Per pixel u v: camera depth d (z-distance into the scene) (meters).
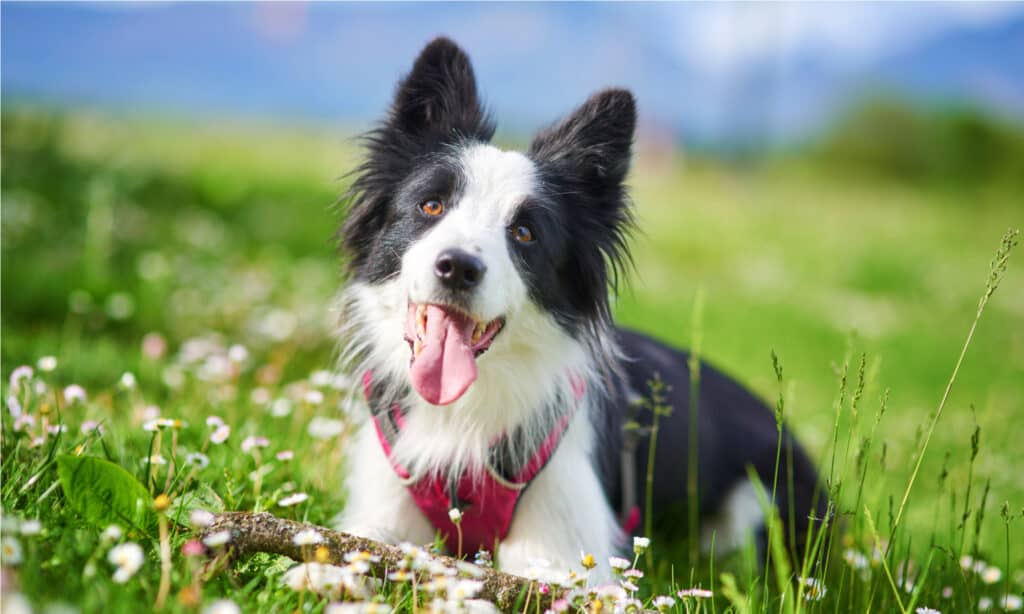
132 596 2.09
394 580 2.28
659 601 2.28
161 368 4.66
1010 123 39.88
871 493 3.56
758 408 4.05
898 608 2.70
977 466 5.02
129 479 2.38
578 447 3.07
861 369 2.52
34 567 2.09
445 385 2.74
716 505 3.74
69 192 7.92
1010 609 2.85
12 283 5.75
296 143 20.36
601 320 3.29
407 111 3.38
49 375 4.07
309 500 3.03
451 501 2.96
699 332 3.19
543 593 2.34
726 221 17.16
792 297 11.16
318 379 3.88
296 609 2.20
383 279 3.12
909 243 16.88
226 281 6.96
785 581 2.17
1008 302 12.54
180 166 11.23
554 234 3.12
